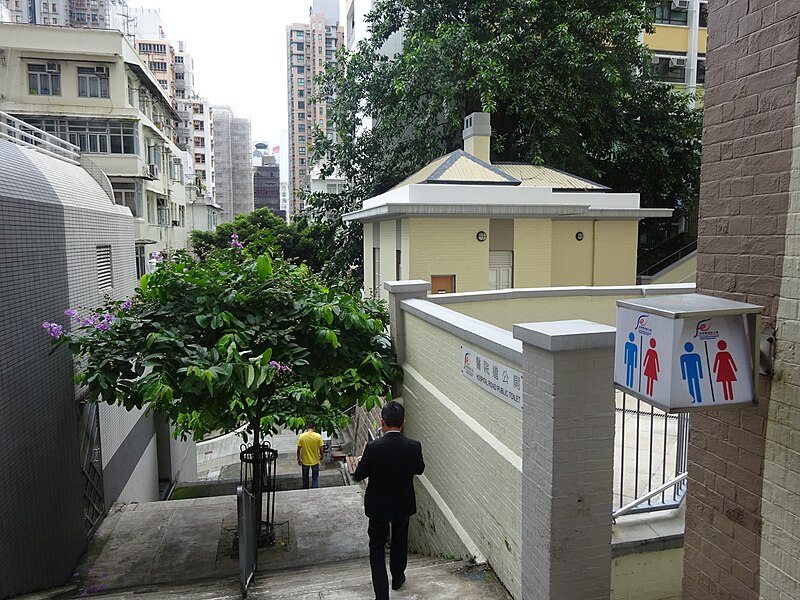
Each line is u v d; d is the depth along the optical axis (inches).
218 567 273.4
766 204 110.9
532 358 150.0
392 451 177.8
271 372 239.3
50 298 265.9
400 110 776.9
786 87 106.7
